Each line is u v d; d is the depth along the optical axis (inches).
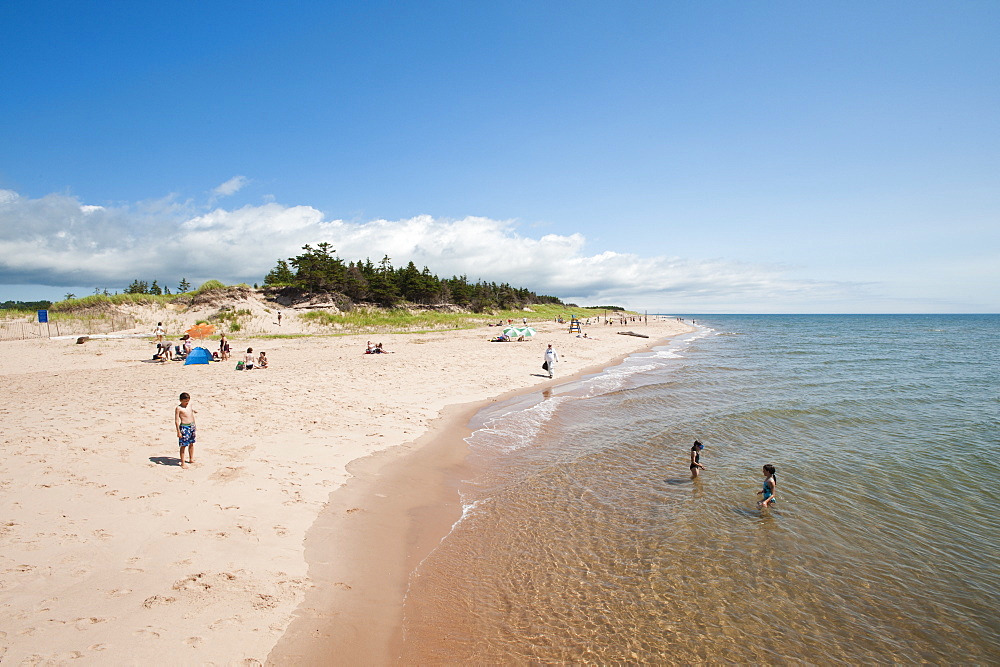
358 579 277.1
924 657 234.4
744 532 356.5
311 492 382.9
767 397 861.8
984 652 237.9
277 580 261.9
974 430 645.3
